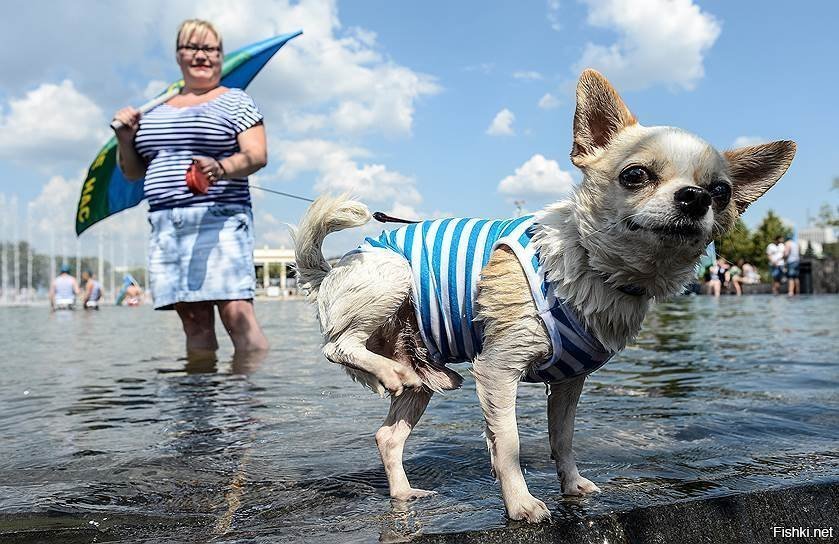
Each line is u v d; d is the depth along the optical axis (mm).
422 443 1240
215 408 1564
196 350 2633
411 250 1065
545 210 1001
